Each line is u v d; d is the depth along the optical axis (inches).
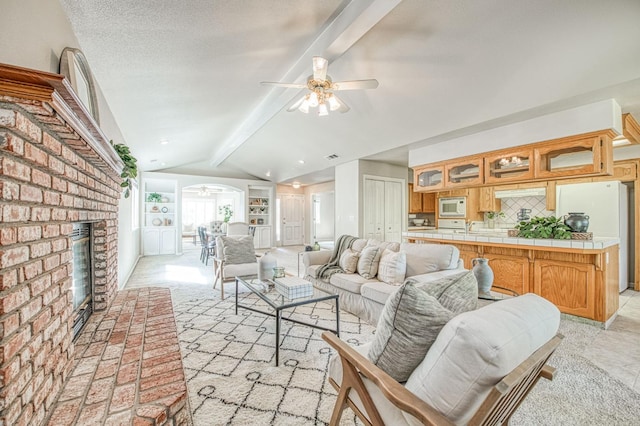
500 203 222.2
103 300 95.6
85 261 88.9
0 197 36.1
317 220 430.0
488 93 115.7
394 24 90.4
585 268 113.0
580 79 98.3
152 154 229.5
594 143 113.4
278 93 147.3
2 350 36.1
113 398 50.6
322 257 157.4
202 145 240.5
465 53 98.5
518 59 96.7
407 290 42.8
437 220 255.3
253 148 258.5
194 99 131.8
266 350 91.6
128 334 76.7
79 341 72.4
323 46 93.2
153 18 70.4
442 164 170.7
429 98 127.9
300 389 71.2
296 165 273.7
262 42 91.8
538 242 121.7
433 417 33.0
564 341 98.0
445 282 54.4
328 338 52.2
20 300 40.4
